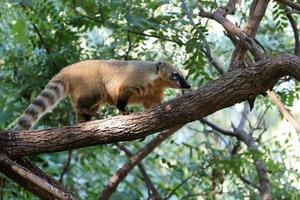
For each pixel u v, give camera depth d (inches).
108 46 445.1
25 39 446.0
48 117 434.6
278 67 263.6
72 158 597.3
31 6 413.1
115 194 597.3
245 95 271.9
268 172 442.3
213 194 448.8
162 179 613.0
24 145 289.6
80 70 355.6
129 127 282.7
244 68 273.4
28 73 429.4
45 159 601.3
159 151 599.8
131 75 349.4
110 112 430.3
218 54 464.1
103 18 421.4
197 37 364.8
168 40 414.6
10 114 427.8
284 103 405.4
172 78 354.3
